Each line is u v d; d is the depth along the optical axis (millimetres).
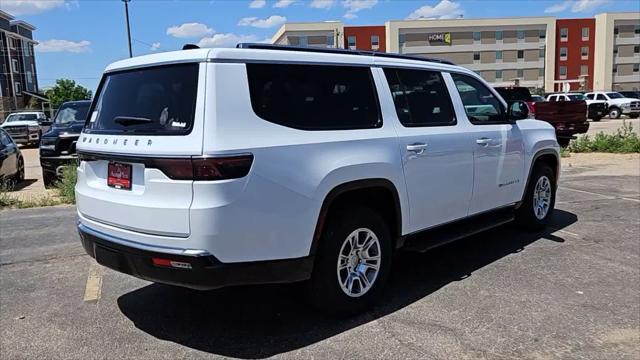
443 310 4121
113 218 3625
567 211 7516
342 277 3941
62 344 3678
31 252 5941
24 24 67875
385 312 4109
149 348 3592
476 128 5125
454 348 3514
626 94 37062
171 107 3441
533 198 6191
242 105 3383
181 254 3256
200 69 3365
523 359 3367
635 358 3377
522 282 4699
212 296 4492
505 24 80438
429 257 5480
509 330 3764
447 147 4703
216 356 3465
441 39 80438
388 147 4141
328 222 3840
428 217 4605
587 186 9602
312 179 3594
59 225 7312
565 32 81000
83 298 4527
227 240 3268
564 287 4570
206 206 3191
